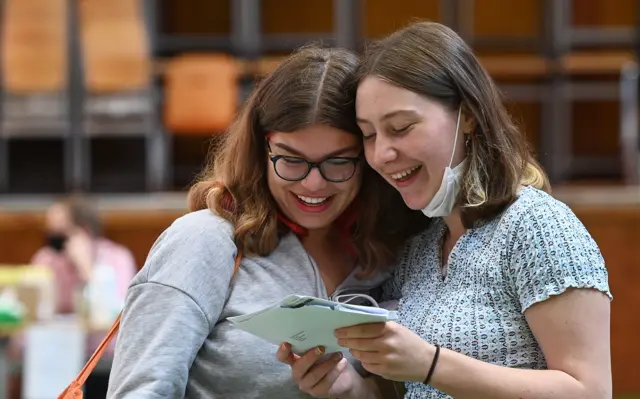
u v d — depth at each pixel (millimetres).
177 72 11742
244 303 2766
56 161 12539
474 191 2645
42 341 6523
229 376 2740
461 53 2672
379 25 13273
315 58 2809
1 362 6660
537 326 2496
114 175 12477
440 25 2717
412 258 2949
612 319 9711
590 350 2432
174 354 2596
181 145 13273
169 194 11852
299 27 13438
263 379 2734
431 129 2609
